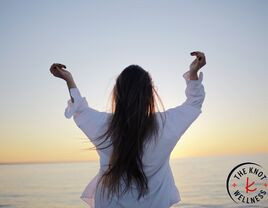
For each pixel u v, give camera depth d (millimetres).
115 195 1777
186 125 1856
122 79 1871
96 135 1859
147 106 1824
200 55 1852
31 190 31656
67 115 1897
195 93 1895
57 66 1965
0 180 48562
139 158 1768
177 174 48375
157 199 1784
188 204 19875
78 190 30953
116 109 1832
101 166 1861
